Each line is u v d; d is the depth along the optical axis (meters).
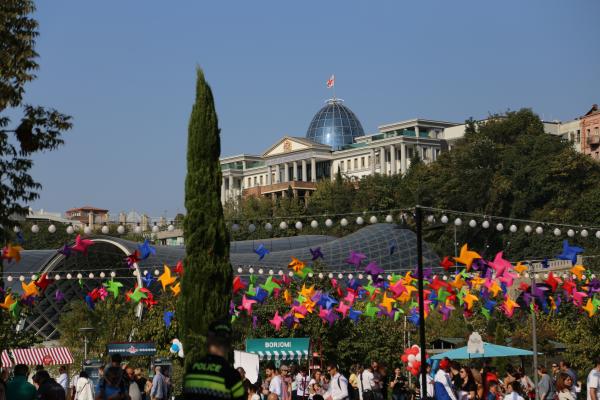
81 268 103.06
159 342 67.31
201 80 34.78
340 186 182.62
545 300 44.06
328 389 43.06
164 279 40.47
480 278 45.59
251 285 48.84
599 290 46.06
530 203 153.38
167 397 39.47
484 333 73.31
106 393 23.86
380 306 50.94
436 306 49.22
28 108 30.42
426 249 140.75
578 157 151.25
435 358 45.00
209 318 33.22
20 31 30.92
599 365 35.59
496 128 169.62
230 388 14.40
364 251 136.25
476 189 154.38
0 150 30.27
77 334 71.19
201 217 33.91
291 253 127.81
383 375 40.69
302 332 67.94
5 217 30.52
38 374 27.34
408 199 165.38
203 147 34.31
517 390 34.41
